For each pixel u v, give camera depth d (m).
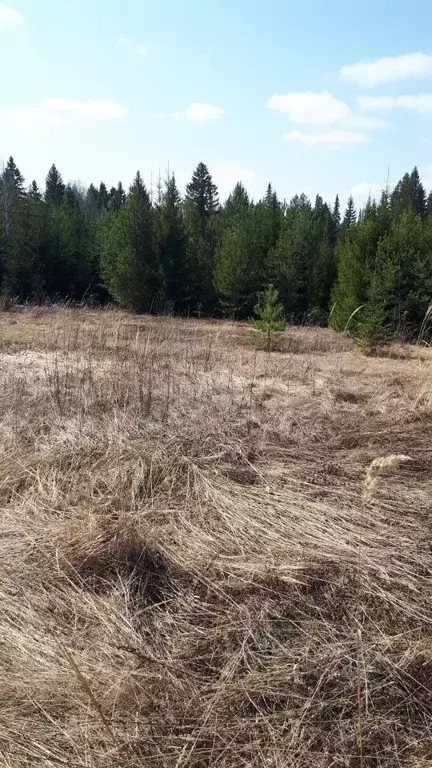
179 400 6.36
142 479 4.19
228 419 5.79
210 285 21.45
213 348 10.98
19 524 3.63
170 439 4.90
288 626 2.79
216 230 27.94
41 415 5.62
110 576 3.12
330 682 2.42
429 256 13.20
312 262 20.30
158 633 2.71
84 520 3.59
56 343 9.97
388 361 10.61
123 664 2.48
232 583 3.08
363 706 2.30
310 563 3.23
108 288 21.52
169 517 3.77
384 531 3.63
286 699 2.33
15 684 2.32
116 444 4.75
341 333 13.67
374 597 2.98
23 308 17.22
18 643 2.56
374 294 12.95
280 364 9.33
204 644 2.64
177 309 21.50
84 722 2.19
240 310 19.86
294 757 2.08
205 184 50.03
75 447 4.74
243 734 2.18
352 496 4.11
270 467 4.63
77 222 24.19
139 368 7.42
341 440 5.33
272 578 3.12
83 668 2.43
